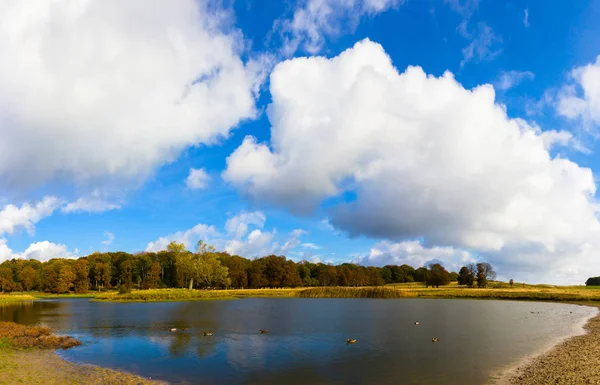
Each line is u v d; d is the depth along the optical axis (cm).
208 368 2930
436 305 9581
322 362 3130
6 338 3794
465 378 2605
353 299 12394
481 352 3506
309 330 4981
